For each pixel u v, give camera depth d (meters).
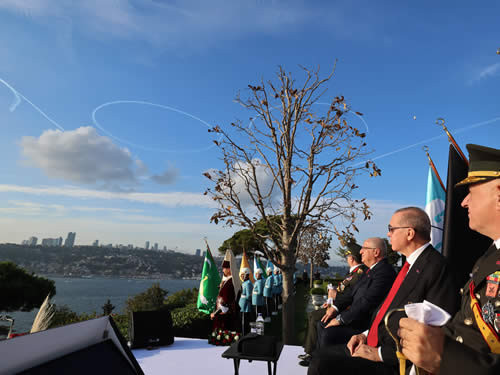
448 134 3.85
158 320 6.16
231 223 7.42
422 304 1.17
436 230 4.49
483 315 1.22
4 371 0.99
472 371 0.98
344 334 3.79
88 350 1.32
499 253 1.30
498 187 1.37
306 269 35.72
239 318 11.25
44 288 32.38
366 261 4.09
